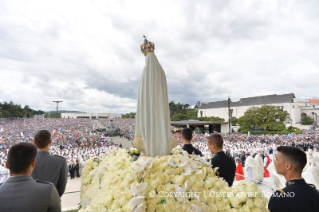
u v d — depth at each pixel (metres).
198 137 38.41
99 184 2.28
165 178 1.90
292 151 2.21
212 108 94.81
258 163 8.58
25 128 54.97
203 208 1.85
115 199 1.78
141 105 2.59
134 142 2.52
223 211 1.93
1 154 18.86
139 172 1.89
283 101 74.38
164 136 2.51
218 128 61.81
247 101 85.69
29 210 1.75
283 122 56.97
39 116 92.50
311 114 73.19
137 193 1.74
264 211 1.88
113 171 2.10
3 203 1.73
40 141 3.04
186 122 55.06
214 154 3.42
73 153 20.05
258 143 27.73
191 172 2.05
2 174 8.22
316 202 1.96
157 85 2.59
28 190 1.84
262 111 53.03
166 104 2.72
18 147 1.98
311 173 6.50
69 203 6.14
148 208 1.74
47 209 1.88
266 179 8.83
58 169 3.02
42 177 2.90
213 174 2.30
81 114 116.62
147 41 2.89
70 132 47.00
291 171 2.19
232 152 20.12
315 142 27.97
